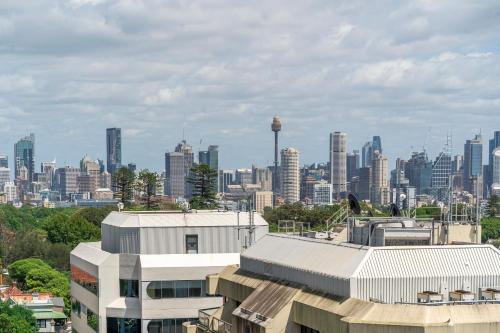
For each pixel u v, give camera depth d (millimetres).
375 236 56188
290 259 58062
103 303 88625
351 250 52281
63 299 173875
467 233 63812
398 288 48844
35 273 183750
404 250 50562
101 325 88500
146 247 89312
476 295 49781
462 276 49688
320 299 50469
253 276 62688
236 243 91500
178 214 92500
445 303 45438
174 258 88688
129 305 88062
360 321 43750
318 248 56562
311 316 49562
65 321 155000
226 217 92562
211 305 88000
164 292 87312
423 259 50250
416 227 58875
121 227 90312
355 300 47438
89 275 93750
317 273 52375
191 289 87750
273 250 62438
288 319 52281
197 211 98625
